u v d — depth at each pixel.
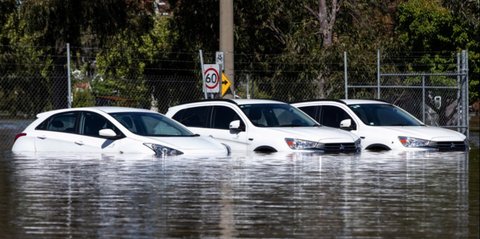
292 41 65.06
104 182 27.50
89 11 65.88
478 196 24.33
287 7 68.44
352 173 30.69
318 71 62.50
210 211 21.55
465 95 52.84
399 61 70.00
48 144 38.16
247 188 26.00
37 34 66.50
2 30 67.62
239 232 18.75
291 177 29.17
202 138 38.25
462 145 43.25
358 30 68.81
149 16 69.56
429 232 18.67
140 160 34.75
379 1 74.62
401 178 29.03
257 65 66.31
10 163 33.78
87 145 37.34
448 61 73.38
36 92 63.69
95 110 38.03
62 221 20.19
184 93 62.44
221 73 49.97
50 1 64.38
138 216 20.83
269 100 42.47
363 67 62.50
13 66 64.44
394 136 42.47
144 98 60.59
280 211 21.55
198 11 69.44
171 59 70.00
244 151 40.09
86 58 67.56
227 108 41.22
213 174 29.92
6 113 63.34
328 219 20.38
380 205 22.59
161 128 38.47
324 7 66.81
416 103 62.56
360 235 18.38
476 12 73.81
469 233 18.55
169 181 27.70
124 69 68.56
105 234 18.55
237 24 67.31
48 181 27.81
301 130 40.12
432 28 76.69
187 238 18.08
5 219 20.45
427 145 42.19
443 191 25.44
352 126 43.62
